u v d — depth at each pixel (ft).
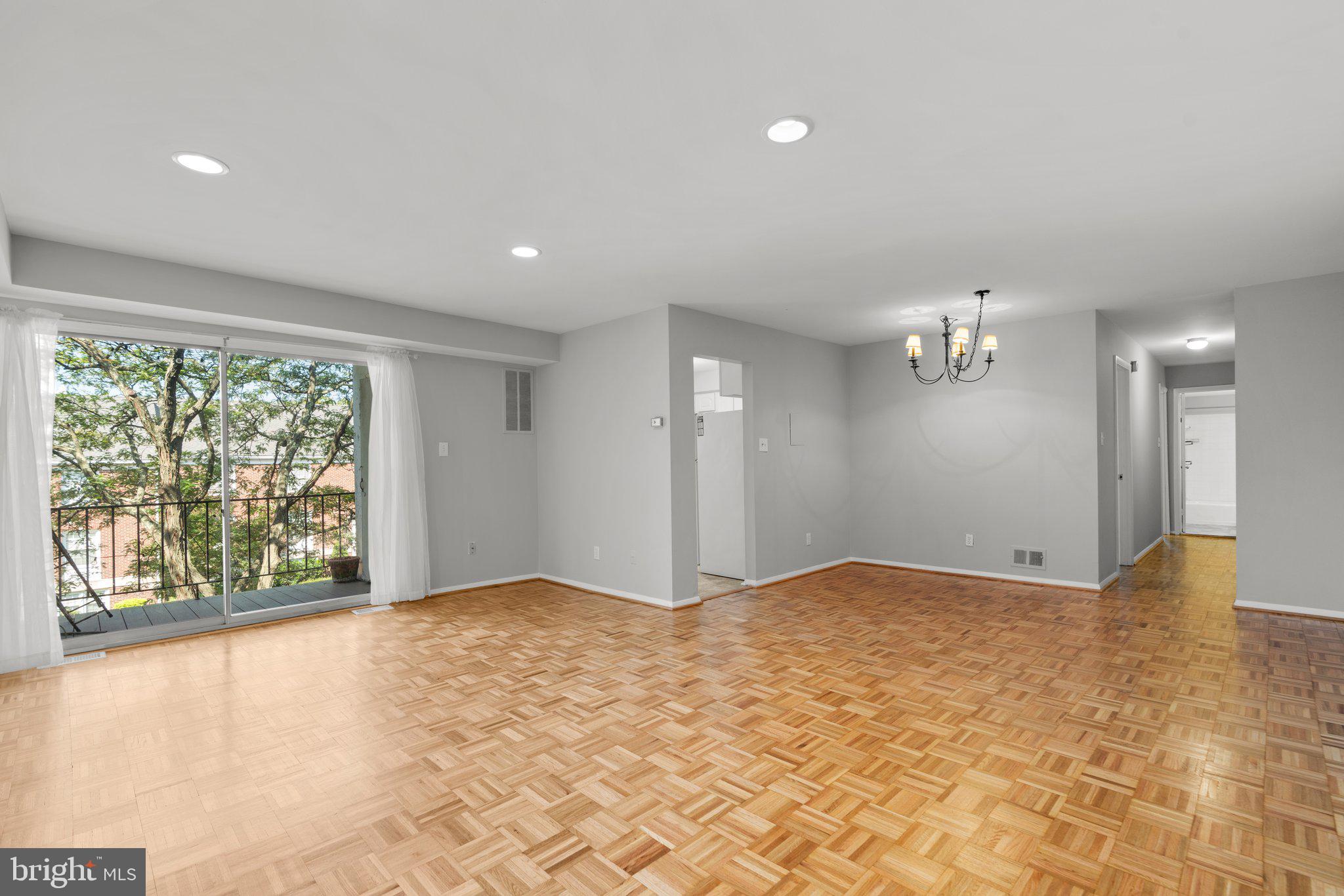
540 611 15.81
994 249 11.89
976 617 14.64
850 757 7.93
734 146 7.79
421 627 14.29
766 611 15.55
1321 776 7.34
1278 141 7.76
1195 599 16.08
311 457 16.19
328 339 15.64
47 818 6.77
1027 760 7.79
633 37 5.68
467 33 5.58
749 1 5.22
